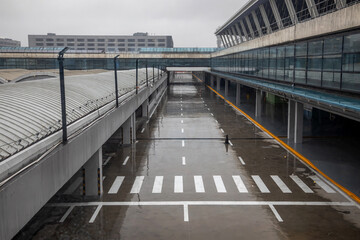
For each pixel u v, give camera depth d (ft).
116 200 66.08
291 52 126.00
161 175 81.46
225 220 57.06
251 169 85.56
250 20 253.65
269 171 83.71
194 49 403.95
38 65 360.07
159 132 134.31
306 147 106.11
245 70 213.05
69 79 103.19
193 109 199.72
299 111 110.01
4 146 40.27
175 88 360.28
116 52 379.76
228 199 66.18
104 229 54.08
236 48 241.96
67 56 369.09
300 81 117.50
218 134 129.59
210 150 105.70
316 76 103.76
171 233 52.65
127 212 60.49
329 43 94.12
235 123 153.07
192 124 151.43
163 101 241.35
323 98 81.61
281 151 103.35
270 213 59.67
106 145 113.29
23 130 46.83
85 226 55.21
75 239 50.96
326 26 93.50
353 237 51.19
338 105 69.05
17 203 31.99
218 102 234.17
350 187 72.08
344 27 83.20
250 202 64.64
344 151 101.04
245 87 337.31
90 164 66.49
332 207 62.13
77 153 50.21
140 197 67.56
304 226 54.80
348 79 84.07
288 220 56.90
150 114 181.37
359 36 78.38
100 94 93.76
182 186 73.67
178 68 395.55
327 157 94.79
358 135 121.60
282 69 137.90
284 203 64.08
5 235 29.86
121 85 129.59
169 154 101.19
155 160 94.84
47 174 38.86
